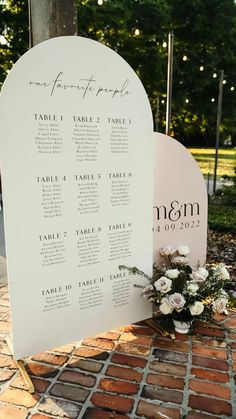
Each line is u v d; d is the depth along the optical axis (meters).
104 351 2.54
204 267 3.11
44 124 2.11
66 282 2.39
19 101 2.00
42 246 2.24
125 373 2.29
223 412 1.97
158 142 2.87
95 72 2.25
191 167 3.04
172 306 2.57
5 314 3.04
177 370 2.33
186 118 17.23
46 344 2.39
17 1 9.24
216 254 4.77
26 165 2.08
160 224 3.00
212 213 6.96
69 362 2.40
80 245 2.40
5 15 9.16
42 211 2.19
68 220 2.31
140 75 12.50
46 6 3.28
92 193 2.38
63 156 2.21
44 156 2.14
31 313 2.28
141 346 2.61
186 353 2.52
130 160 2.53
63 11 3.32
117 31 11.38
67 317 2.45
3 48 9.66
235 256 4.70
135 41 11.91
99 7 10.20
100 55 2.25
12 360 2.42
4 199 2.04
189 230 3.17
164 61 12.34
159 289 2.63
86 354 2.50
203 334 2.78
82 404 2.02
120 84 2.38
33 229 2.18
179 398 2.07
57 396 2.08
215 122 16.08
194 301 2.68
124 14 10.57
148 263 2.79
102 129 2.35
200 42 13.31
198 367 2.36
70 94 2.18
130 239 2.64
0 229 5.80
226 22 12.66
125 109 2.44
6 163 2.01
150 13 11.31
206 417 1.93
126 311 2.75
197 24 12.58
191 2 12.49
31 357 2.45
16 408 1.99
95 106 2.29
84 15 9.85
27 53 1.98
